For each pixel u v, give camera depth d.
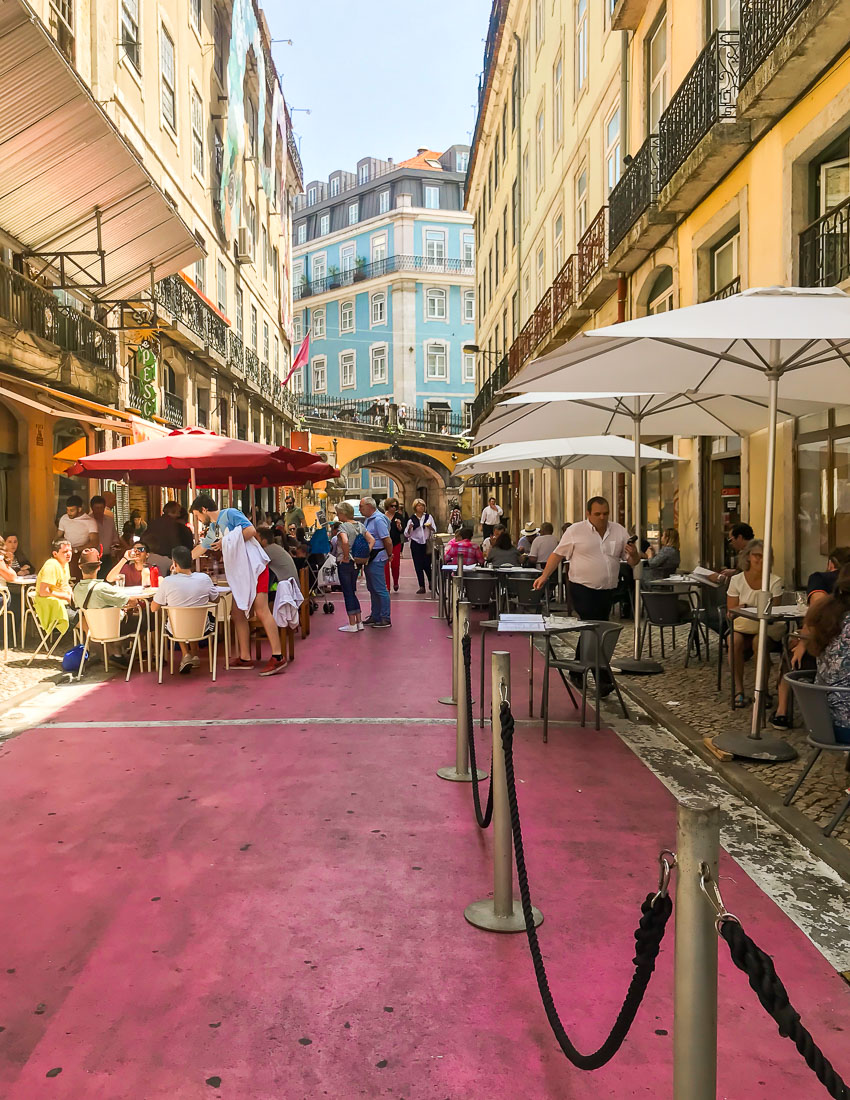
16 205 11.91
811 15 7.78
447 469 51.34
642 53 14.49
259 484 14.96
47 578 9.17
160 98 20.05
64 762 5.39
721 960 3.09
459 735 5.07
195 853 3.98
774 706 6.66
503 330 33.69
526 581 10.42
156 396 18.91
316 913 3.40
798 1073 2.45
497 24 30.45
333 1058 2.51
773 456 5.44
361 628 12.05
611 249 15.15
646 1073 2.44
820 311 4.56
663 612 8.57
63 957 3.07
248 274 31.42
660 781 5.04
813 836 4.03
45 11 13.67
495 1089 2.38
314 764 5.36
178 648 9.66
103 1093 2.36
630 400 8.46
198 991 2.85
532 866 3.85
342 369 64.62
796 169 9.35
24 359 11.80
